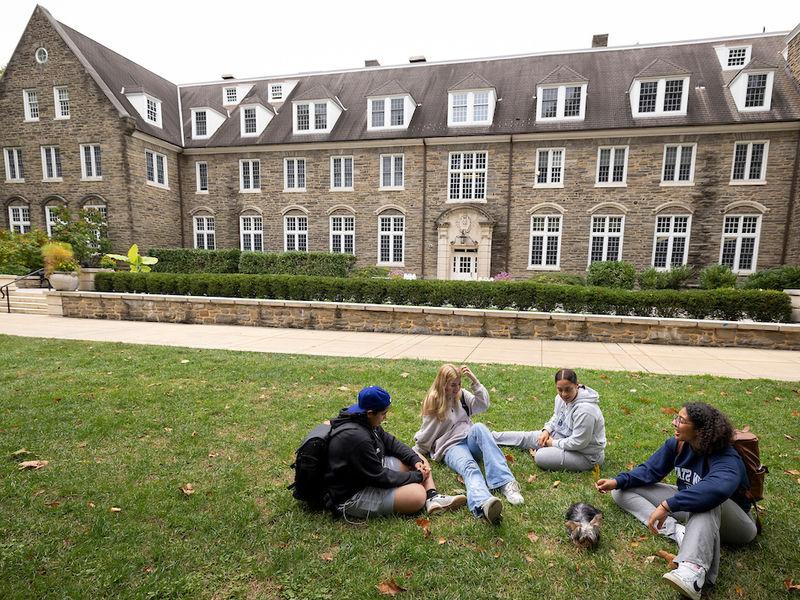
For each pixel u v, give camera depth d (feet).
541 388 18.84
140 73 83.05
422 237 71.41
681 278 59.06
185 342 30.01
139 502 9.92
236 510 9.66
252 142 76.33
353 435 9.25
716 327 29.99
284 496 10.27
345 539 8.77
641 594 7.48
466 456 11.02
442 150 69.72
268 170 76.43
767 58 65.41
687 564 7.46
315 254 67.56
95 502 9.96
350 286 40.63
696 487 7.96
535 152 66.54
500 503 9.07
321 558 8.25
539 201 67.05
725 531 8.40
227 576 7.78
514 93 71.72
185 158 79.36
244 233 78.48
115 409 15.75
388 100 71.82
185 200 79.87
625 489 9.78
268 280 43.19
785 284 51.11
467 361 24.70
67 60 68.95
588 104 66.59
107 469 11.45
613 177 64.75
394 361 23.71
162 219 75.92
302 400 16.97
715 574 7.69
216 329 36.65
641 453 12.60
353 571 7.92
